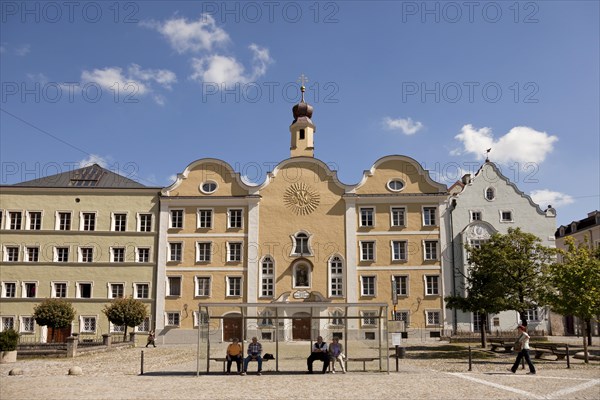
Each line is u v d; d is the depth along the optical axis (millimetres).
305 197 61875
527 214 61062
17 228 61250
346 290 59906
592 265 33125
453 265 60000
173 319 60000
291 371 30156
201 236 61375
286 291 60062
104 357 41000
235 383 25625
